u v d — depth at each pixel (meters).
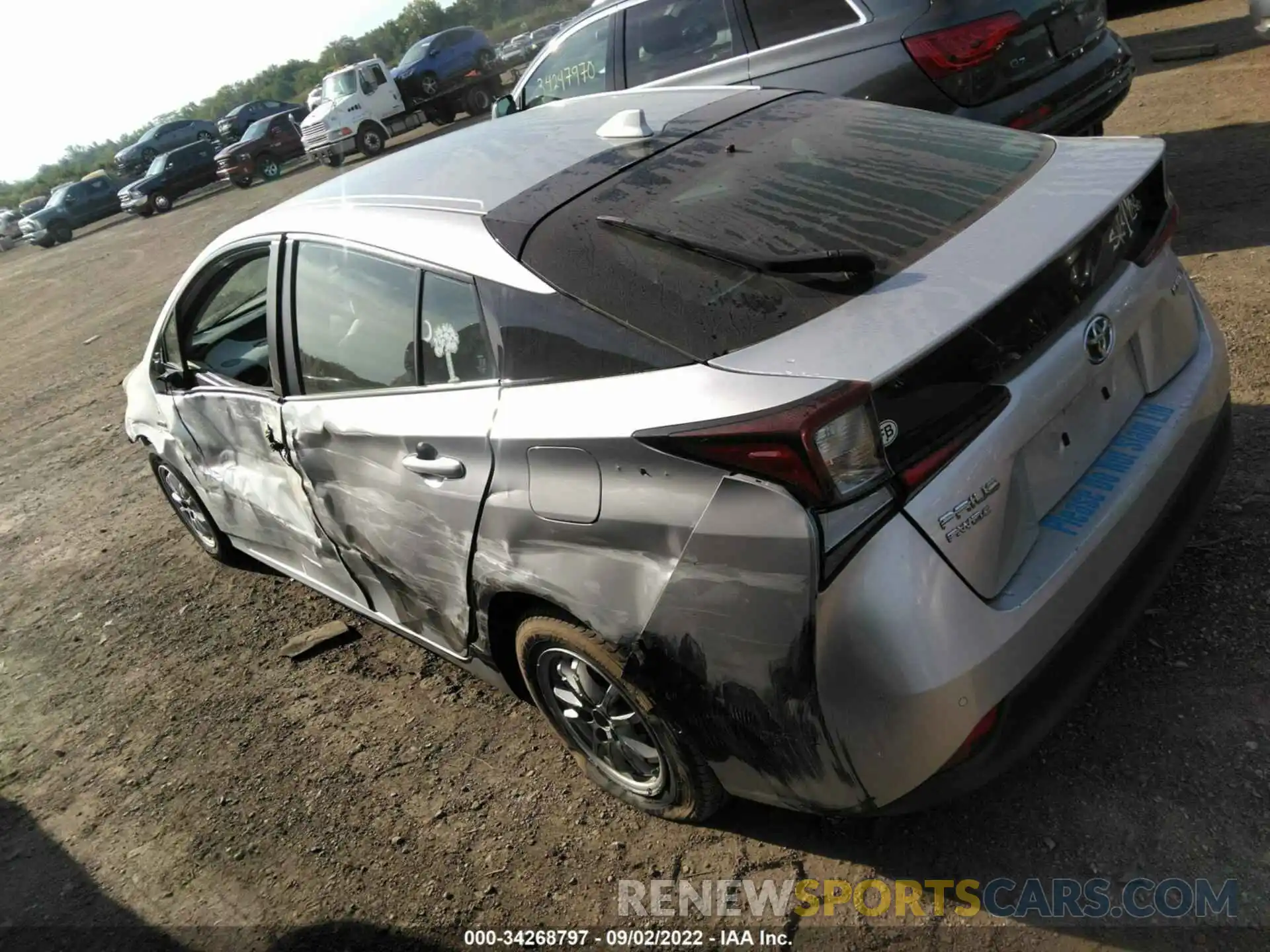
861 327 1.87
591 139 2.79
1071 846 2.20
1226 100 7.08
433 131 24.70
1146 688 2.52
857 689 1.80
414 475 2.58
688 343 2.01
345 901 2.61
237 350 3.63
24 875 3.03
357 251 2.74
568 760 2.89
